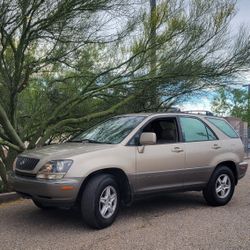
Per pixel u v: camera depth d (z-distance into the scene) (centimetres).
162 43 728
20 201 570
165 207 545
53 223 456
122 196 466
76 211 511
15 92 648
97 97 770
